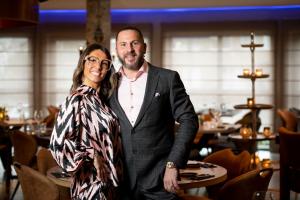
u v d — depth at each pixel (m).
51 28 11.95
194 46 11.69
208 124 8.43
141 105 3.05
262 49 11.43
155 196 3.06
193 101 11.73
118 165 3.02
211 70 11.65
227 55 11.57
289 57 11.33
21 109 9.51
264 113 11.45
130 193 3.09
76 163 2.82
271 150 11.29
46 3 10.78
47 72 12.01
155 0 10.52
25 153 6.04
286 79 11.35
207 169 4.06
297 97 11.31
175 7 11.39
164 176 2.93
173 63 11.77
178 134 2.99
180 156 2.92
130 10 11.88
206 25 11.60
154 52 11.85
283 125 9.07
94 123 2.91
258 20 11.43
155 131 3.05
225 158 4.58
